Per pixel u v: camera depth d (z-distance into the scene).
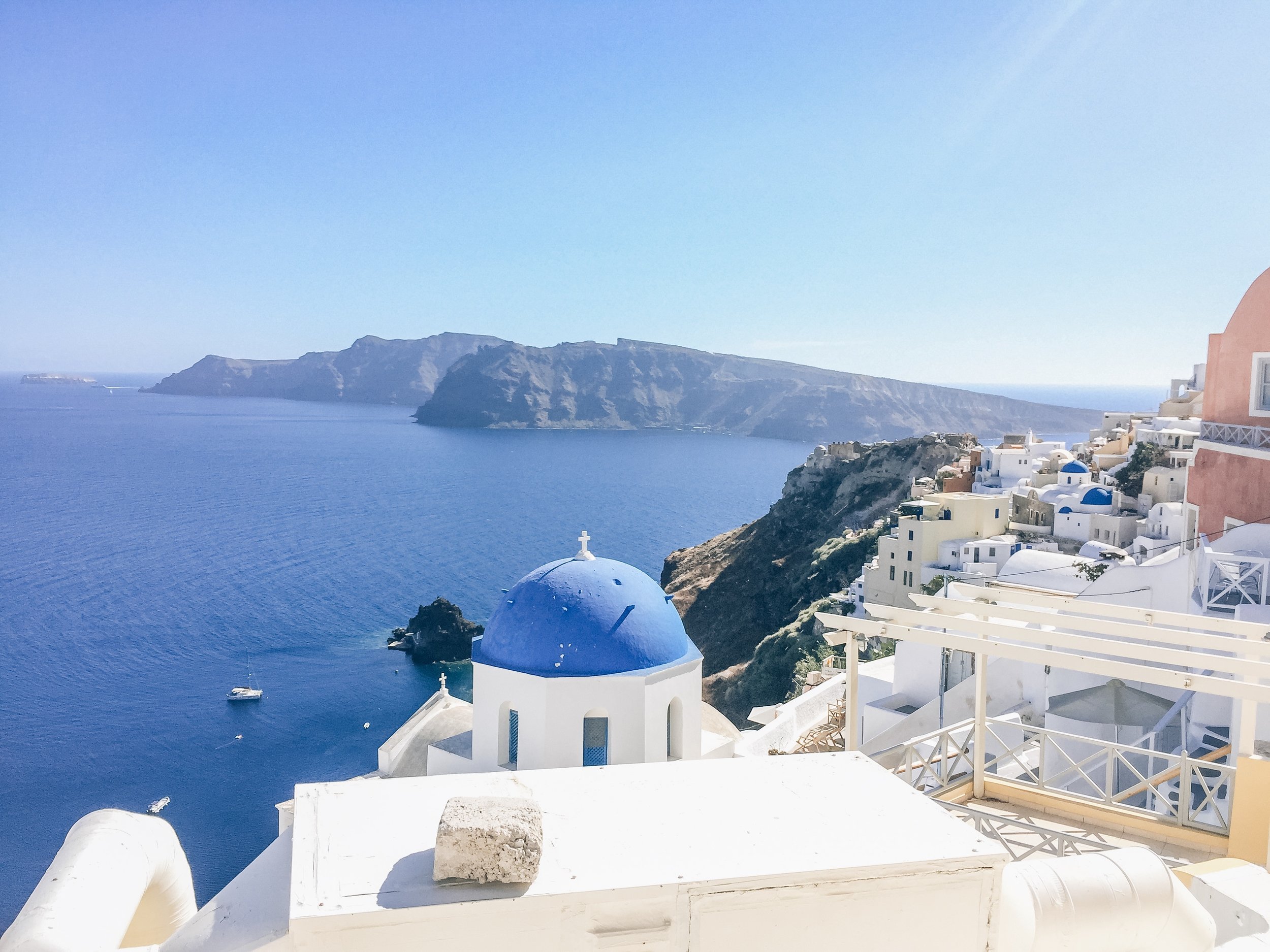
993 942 5.21
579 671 16.64
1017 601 12.83
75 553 177.25
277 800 72.44
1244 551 22.80
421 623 113.19
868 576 70.62
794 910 4.85
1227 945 6.50
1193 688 9.67
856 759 6.39
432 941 4.41
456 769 18.08
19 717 91.25
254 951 4.57
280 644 116.81
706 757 19.34
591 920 4.58
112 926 4.84
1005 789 12.23
